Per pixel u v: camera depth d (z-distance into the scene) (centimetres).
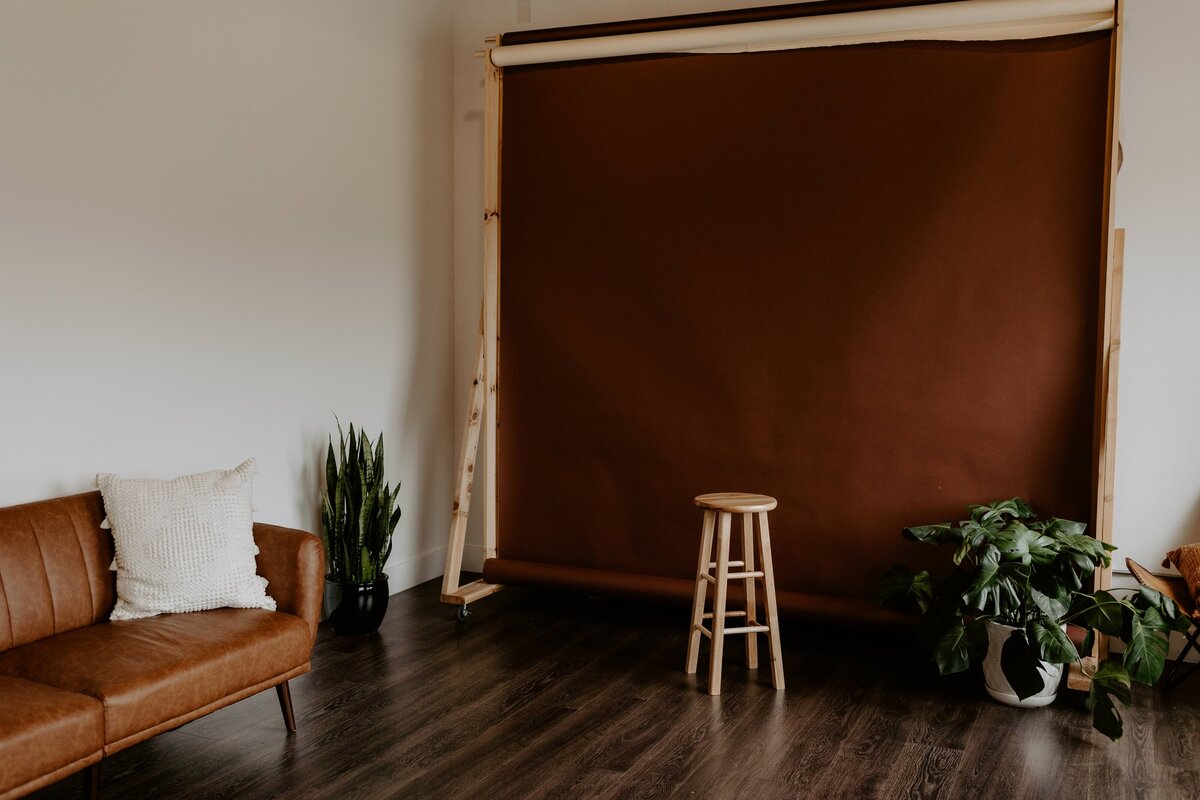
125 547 307
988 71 380
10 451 307
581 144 444
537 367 459
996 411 387
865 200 400
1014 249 381
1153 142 379
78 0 322
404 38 474
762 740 313
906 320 397
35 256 312
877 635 407
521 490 466
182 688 270
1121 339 387
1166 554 376
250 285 394
